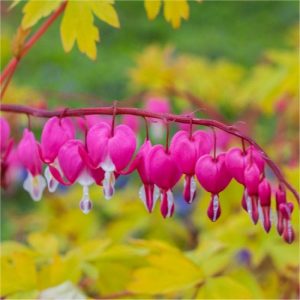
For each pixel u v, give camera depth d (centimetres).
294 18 227
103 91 180
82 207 44
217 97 98
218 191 43
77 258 59
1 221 133
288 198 61
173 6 56
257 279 68
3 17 207
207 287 56
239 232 63
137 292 57
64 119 46
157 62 85
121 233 80
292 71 80
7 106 48
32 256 62
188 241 83
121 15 220
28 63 189
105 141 44
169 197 44
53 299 55
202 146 44
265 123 128
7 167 52
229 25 226
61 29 55
